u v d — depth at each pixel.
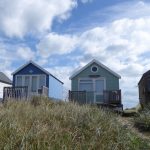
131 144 6.88
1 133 5.48
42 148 5.16
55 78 28.52
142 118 11.56
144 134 10.08
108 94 22.39
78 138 6.25
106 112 8.98
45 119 6.98
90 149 5.80
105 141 6.29
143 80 23.19
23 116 6.91
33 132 5.70
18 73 26.17
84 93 22.50
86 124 6.96
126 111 16.69
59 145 5.38
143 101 23.41
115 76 24.17
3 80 32.72
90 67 24.64
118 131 7.03
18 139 5.32
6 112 6.95
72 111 7.93
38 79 25.91
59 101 11.32
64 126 6.89
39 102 10.83
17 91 18.52
